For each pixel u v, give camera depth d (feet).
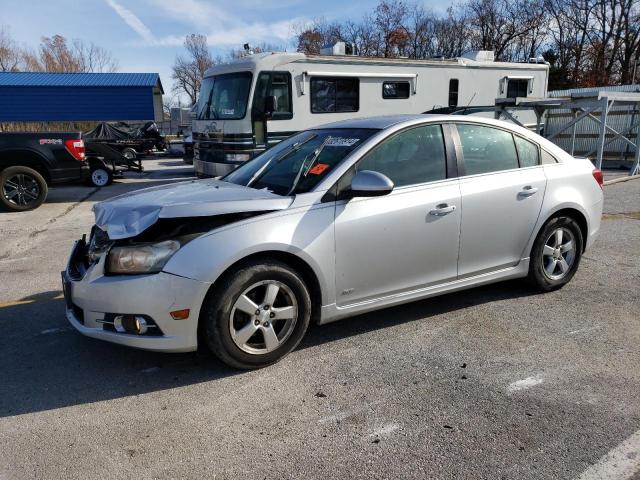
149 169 60.64
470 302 14.90
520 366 11.22
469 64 42.14
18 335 13.26
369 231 11.74
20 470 8.21
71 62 155.02
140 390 10.54
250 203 10.84
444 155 13.07
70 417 9.65
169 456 8.52
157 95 127.44
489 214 13.47
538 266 14.89
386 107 38.19
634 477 7.82
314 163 12.40
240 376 10.98
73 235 24.82
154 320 10.11
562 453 8.37
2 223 28.12
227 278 10.43
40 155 31.76
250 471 8.13
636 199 31.19
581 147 56.39
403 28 139.23
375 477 7.93
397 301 12.63
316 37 143.64
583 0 124.98
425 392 10.25
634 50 121.60
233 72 33.40
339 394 10.24
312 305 11.74
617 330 12.97
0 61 151.53
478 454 8.39
